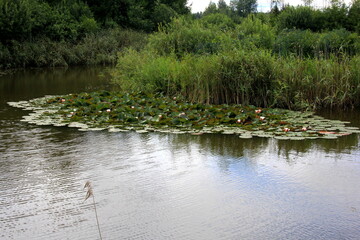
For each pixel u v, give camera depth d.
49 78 15.50
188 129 6.94
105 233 3.68
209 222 3.88
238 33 12.66
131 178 4.93
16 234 3.66
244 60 9.25
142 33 29.83
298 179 4.89
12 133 6.89
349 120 7.70
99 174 5.05
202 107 8.20
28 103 9.47
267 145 6.20
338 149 5.99
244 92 9.09
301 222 3.88
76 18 26.27
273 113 7.97
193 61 10.25
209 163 5.43
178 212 4.08
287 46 12.36
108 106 8.26
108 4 30.25
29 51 20.61
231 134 6.82
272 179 4.90
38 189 4.60
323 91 8.99
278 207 4.18
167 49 13.19
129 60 12.41
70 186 4.69
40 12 22.34
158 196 4.43
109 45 24.08
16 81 14.43
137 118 7.58
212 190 4.59
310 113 8.14
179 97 9.35
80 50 22.53
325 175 5.02
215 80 9.08
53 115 8.02
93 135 6.79
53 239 3.58
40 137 6.65
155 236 3.63
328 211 4.09
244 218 3.96
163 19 33.16
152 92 9.91
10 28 20.42
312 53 12.12
